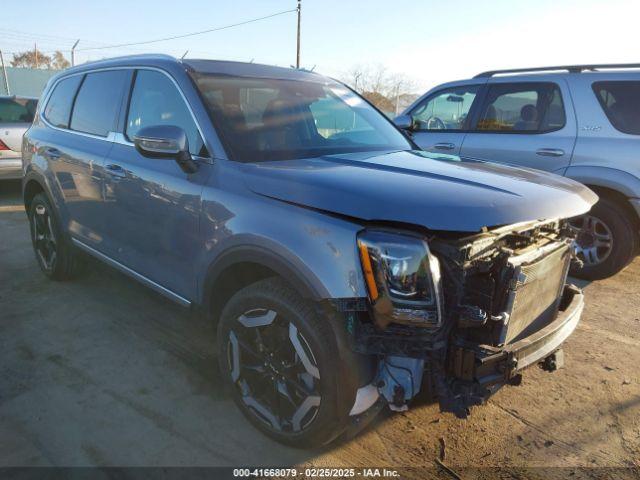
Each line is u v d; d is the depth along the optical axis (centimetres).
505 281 205
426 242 193
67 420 265
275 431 245
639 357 344
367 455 246
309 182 222
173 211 279
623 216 457
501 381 202
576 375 320
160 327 371
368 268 194
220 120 274
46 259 450
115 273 361
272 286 231
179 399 286
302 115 318
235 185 246
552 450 252
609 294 455
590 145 461
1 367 313
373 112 378
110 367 316
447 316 199
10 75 3309
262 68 344
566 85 482
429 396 206
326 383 214
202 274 267
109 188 333
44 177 414
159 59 324
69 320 379
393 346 198
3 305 403
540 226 240
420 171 244
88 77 396
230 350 257
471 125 548
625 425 272
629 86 451
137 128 325
